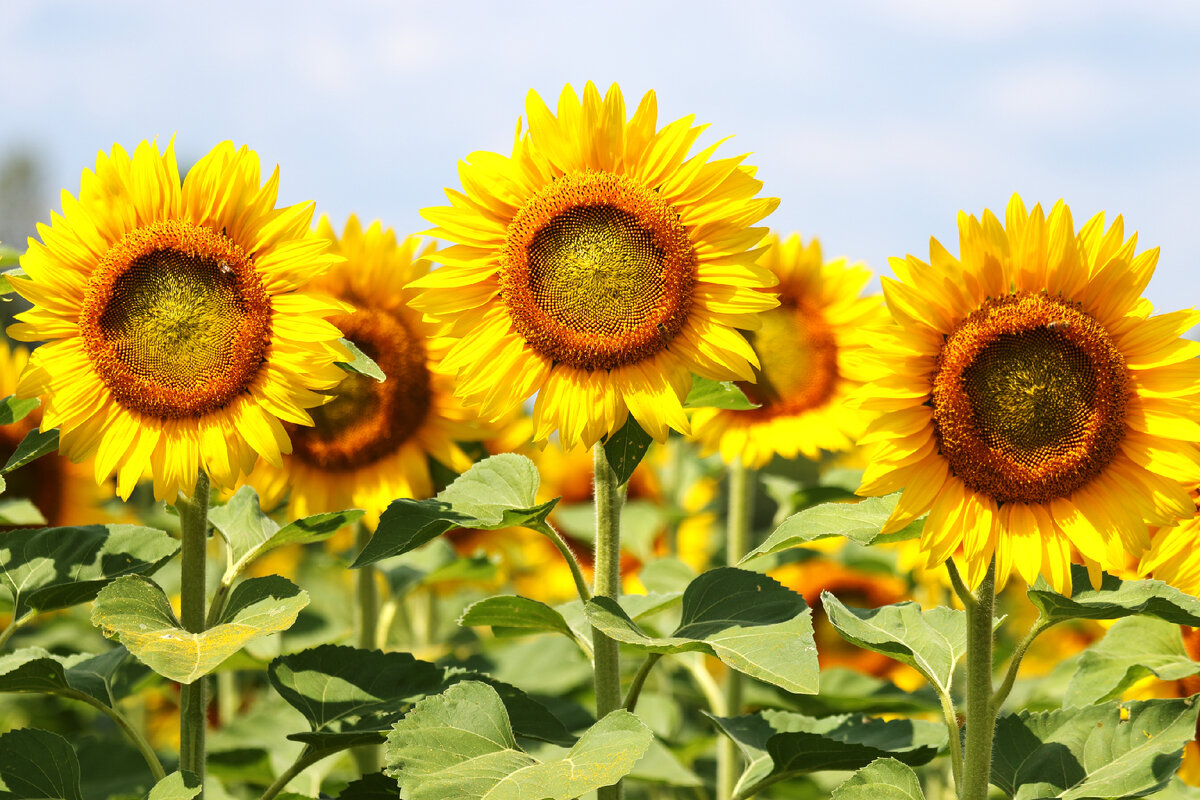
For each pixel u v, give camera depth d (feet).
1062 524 10.89
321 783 19.01
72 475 21.18
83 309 12.09
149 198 12.26
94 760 17.24
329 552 19.95
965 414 10.72
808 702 18.65
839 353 21.02
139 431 12.14
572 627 14.44
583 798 13.46
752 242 11.86
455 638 25.38
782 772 12.92
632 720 10.53
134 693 17.49
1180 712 12.15
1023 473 10.73
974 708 11.04
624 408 11.81
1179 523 11.14
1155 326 10.85
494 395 12.00
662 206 11.83
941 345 10.92
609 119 11.91
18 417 13.14
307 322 12.10
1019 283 10.96
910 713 18.47
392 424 16.29
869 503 12.05
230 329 12.05
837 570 23.30
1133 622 13.88
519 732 12.78
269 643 19.12
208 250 12.05
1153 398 10.89
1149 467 10.85
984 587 11.10
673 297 11.68
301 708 12.67
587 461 27.63
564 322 11.76
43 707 23.44
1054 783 11.89
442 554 20.63
